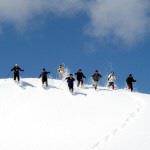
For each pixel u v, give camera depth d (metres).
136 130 36.50
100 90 51.75
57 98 47.66
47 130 39.16
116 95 49.66
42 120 41.56
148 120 38.97
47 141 36.75
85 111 43.81
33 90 49.84
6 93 48.56
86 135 37.28
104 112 43.41
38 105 45.50
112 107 44.91
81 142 35.84
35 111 43.91
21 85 51.19
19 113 43.50
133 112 42.28
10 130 39.56
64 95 48.75
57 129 39.22
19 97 47.66
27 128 39.81
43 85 51.50
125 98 48.38
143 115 40.75
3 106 45.28
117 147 33.25
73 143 35.88
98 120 41.00
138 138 34.50
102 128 38.69
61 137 37.34
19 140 37.38
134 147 32.75
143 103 45.78
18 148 35.88
